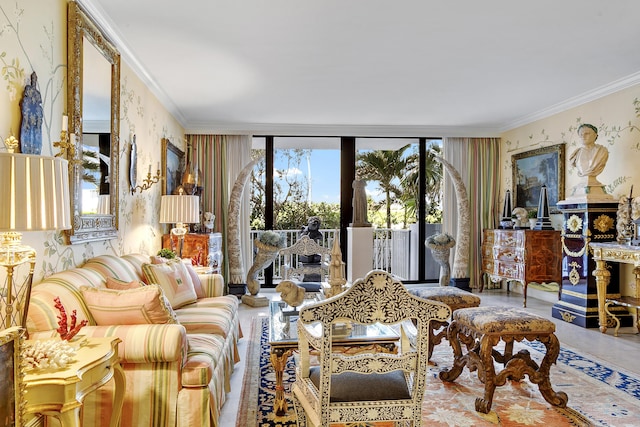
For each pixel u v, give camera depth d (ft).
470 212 22.70
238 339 13.29
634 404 8.80
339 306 5.53
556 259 18.33
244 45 11.69
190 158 21.59
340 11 9.80
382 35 11.10
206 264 16.83
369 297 5.61
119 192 11.52
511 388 9.71
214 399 7.20
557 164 18.52
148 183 13.78
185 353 6.88
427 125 22.27
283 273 13.20
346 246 22.67
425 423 7.98
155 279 10.70
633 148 14.78
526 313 9.16
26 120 6.80
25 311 5.46
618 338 13.64
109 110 10.48
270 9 9.67
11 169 4.57
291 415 8.35
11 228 4.52
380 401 5.91
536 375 8.64
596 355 11.94
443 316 5.82
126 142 12.21
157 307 6.93
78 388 4.97
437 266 24.23
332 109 18.83
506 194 21.29
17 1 6.64
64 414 4.81
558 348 8.66
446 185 22.82
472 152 22.93
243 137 21.98
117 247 11.44
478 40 11.46
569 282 15.89
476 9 9.75
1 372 3.99
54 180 4.92
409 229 24.76
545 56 12.64
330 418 5.77
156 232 15.75
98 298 6.89
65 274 7.51
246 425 7.93
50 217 4.82
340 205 22.76
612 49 12.14
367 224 16.08
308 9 9.70
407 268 24.73
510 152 22.26
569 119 17.93
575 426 7.87
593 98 16.39
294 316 9.95
